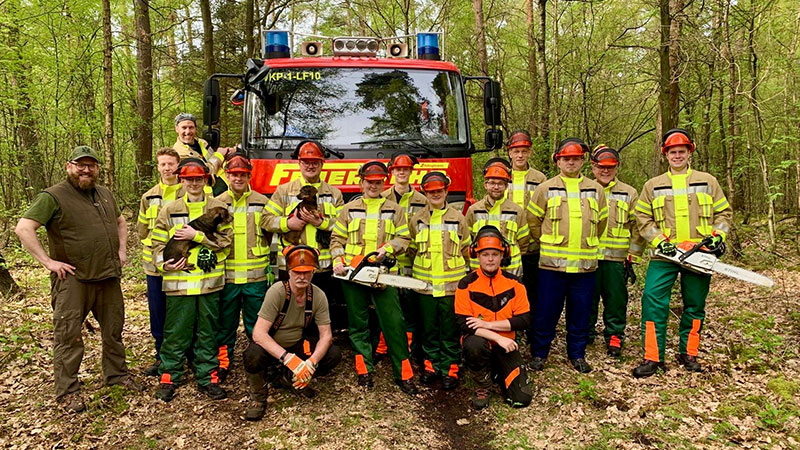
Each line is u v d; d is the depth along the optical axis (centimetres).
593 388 423
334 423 373
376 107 512
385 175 419
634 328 573
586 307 460
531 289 526
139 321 616
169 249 400
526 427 374
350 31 1752
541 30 1138
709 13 919
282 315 379
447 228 430
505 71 1547
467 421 387
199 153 513
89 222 388
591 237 449
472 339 393
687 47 814
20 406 393
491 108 553
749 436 350
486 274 403
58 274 377
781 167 826
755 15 788
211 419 381
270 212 424
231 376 452
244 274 432
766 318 574
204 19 1120
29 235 360
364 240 427
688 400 399
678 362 471
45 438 353
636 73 1194
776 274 767
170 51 1691
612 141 1488
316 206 411
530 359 486
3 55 930
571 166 450
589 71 1124
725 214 443
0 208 1086
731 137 826
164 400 404
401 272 464
